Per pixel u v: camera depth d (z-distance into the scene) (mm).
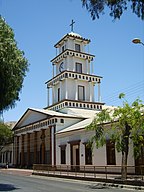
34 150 50875
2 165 63781
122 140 23578
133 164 28406
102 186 22359
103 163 33219
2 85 19938
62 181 27875
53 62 56938
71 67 53188
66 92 50938
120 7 10344
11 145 63219
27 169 50344
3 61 19469
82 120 46094
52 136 44594
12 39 20734
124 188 20766
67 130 41156
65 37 54625
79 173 33969
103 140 25750
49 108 54250
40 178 32344
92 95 53656
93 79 53875
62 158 41969
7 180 29172
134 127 22391
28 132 53719
